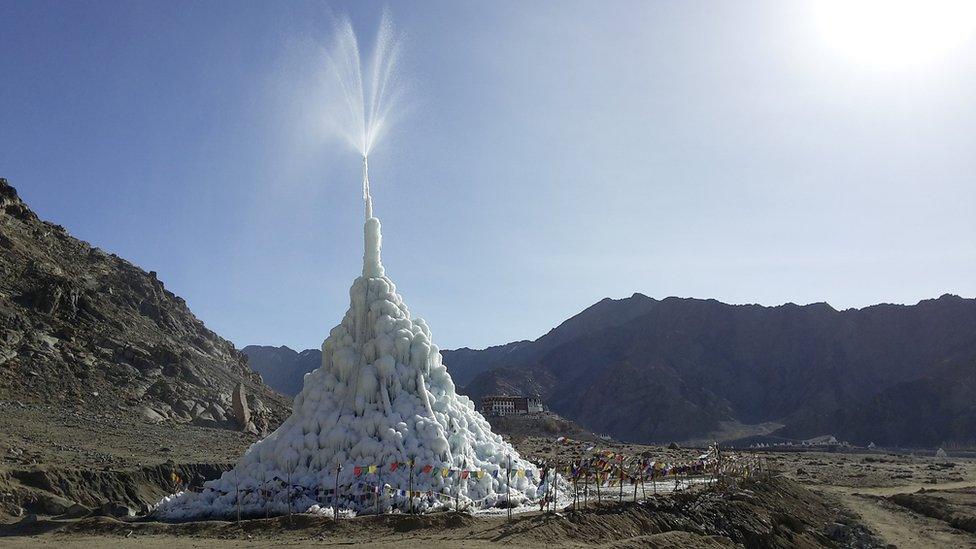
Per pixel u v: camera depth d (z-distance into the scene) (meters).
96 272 183.12
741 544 77.25
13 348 134.50
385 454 73.75
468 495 74.31
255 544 57.00
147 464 94.12
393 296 86.56
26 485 78.31
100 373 140.50
